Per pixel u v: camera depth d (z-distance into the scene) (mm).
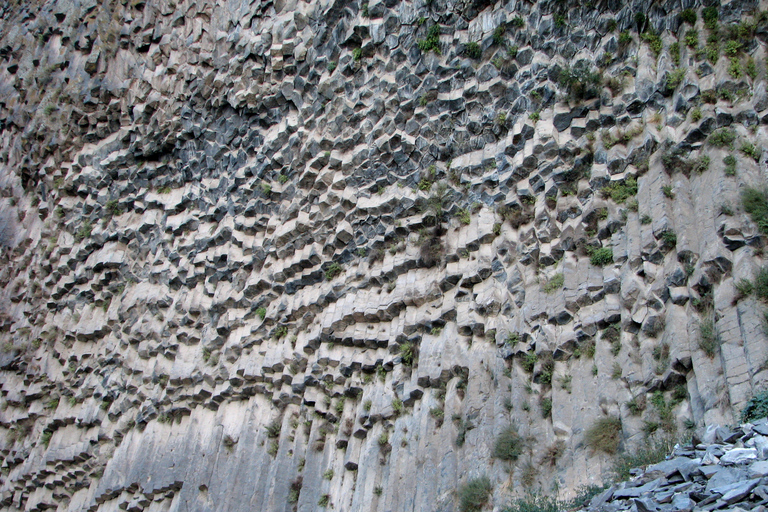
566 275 11125
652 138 10836
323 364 14555
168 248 18438
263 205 16375
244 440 15172
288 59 16047
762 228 8961
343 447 13867
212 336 16766
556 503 9070
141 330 18422
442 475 11227
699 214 9781
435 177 13773
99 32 20547
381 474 12672
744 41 10438
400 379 13227
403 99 14117
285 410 15102
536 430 10438
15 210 22734
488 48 13156
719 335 8656
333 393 14328
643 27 11578
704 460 7043
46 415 20734
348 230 14719
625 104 11430
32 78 22438
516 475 10086
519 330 11383
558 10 12406
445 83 13680
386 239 14203
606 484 8508
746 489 6051
